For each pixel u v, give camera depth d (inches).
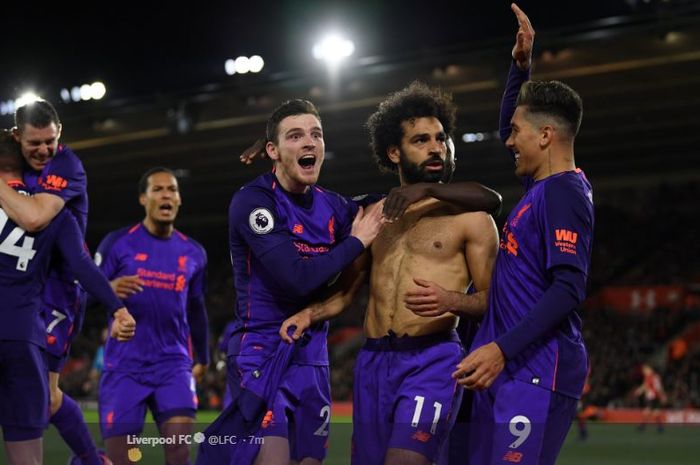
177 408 421.1
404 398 266.5
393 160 290.2
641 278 1898.4
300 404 284.4
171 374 427.8
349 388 1685.5
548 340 243.1
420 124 281.3
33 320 290.8
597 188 2198.6
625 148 1936.5
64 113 1983.3
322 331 292.4
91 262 307.4
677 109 1660.9
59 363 348.8
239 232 281.1
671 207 2089.1
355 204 301.0
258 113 1801.2
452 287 272.8
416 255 276.4
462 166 2079.2
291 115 282.4
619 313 1828.2
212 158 2110.0
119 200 2519.7
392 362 272.2
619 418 1336.1
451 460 284.0
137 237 441.1
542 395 241.0
